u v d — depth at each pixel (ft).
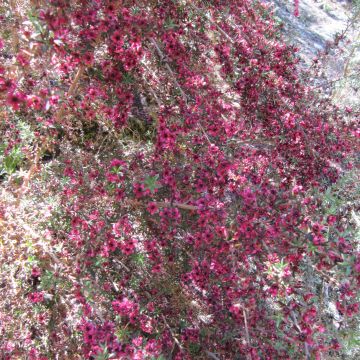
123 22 1.13
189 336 1.34
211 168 1.22
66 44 1.05
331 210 1.20
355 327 1.18
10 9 1.27
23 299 1.18
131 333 1.26
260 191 1.17
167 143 1.22
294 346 1.20
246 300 1.20
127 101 1.29
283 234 1.10
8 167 1.47
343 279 1.11
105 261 1.22
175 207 1.19
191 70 1.50
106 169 1.35
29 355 1.13
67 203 1.34
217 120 1.32
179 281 1.40
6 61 1.13
